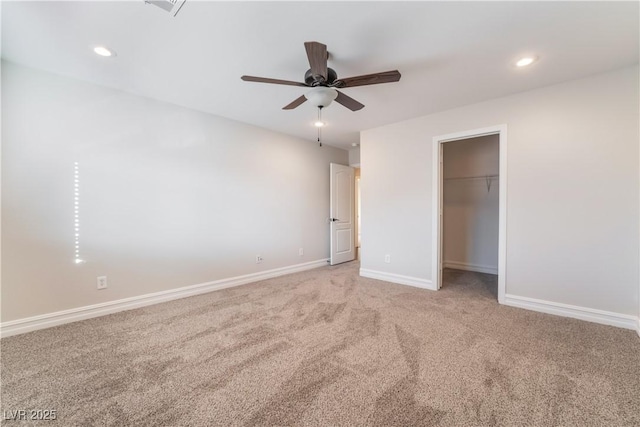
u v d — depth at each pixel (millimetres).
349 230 5543
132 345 2080
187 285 3283
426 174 3541
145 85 2662
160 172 3057
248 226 3914
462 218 4828
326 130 4215
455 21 1737
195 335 2246
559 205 2629
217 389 1581
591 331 2283
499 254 2945
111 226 2729
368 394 1532
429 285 3547
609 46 2006
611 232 2408
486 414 1383
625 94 2328
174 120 3152
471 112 3127
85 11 1642
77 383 1629
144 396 1521
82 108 2549
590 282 2502
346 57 2145
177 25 1775
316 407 1438
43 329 2350
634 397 1491
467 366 1792
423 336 2211
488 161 4531
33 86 2318
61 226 2455
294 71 2393
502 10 1641
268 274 4176
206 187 3451
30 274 2318
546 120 2678
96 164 2635
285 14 1668
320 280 4020
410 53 2098
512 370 1745
